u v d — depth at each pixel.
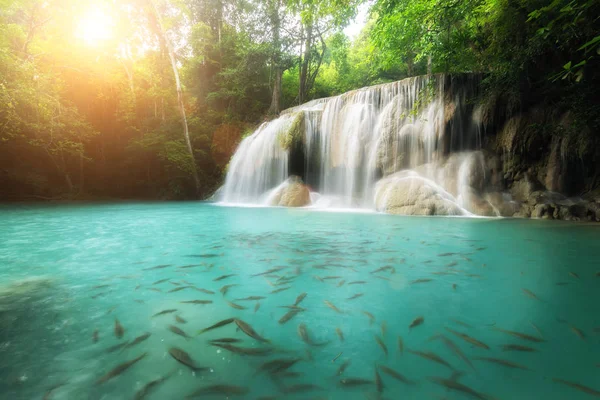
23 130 13.78
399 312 1.82
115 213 8.85
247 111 24.20
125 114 18.75
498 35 9.16
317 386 1.12
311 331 1.58
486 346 1.42
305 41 22.62
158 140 18.14
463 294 2.14
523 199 8.41
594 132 7.79
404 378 1.17
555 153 8.44
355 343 1.46
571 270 2.75
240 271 2.71
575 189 8.23
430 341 1.47
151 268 2.81
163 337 1.50
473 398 1.05
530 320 1.71
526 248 3.70
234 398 1.06
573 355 1.34
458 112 9.79
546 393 1.08
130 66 20.17
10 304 1.92
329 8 11.34
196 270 2.75
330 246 3.84
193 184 19.02
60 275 2.59
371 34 13.49
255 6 22.16
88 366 1.25
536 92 8.84
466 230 5.22
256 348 1.41
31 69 11.96
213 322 1.68
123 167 19.19
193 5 24.52
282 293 2.16
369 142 11.35
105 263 2.99
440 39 11.75
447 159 9.68
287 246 3.86
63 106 14.24
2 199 15.22
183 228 5.59
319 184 12.92
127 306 1.90
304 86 23.17
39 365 1.25
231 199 15.79
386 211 8.79
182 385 1.13
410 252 3.48
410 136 10.38
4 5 13.24
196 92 24.75
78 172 18.48
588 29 6.59
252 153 14.83
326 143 12.73
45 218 7.43
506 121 9.30
